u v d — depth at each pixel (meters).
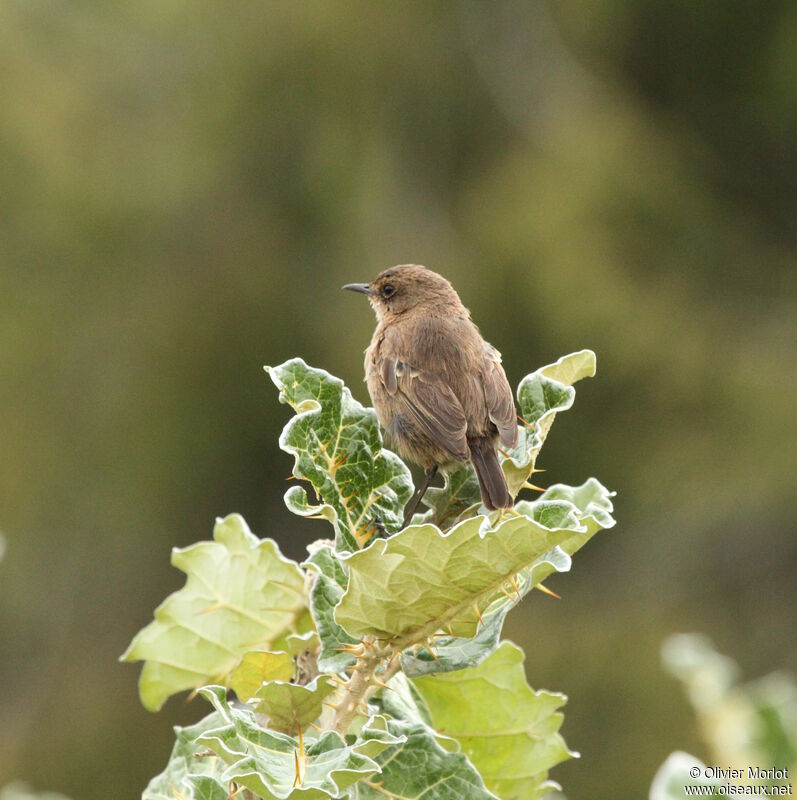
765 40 21.16
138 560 19.42
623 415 18.73
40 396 19.39
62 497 19.12
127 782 18.23
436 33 20.33
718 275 19.78
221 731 2.60
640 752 16.77
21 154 20.20
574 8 20.91
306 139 19.95
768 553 18.61
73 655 18.88
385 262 19.20
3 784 18.00
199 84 20.67
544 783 3.65
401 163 20.17
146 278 20.06
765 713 3.87
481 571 2.73
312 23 20.05
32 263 20.05
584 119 20.20
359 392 18.45
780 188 21.17
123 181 20.27
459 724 3.64
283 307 19.67
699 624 18.11
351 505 3.32
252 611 3.77
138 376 19.62
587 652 17.75
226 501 19.88
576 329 18.61
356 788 2.94
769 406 18.30
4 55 20.89
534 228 19.02
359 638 2.90
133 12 21.47
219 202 20.34
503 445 5.77
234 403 19.70
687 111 21.53
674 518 18.83
